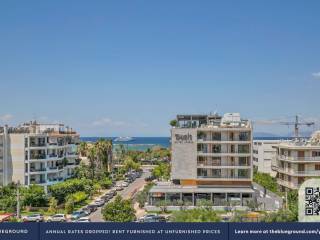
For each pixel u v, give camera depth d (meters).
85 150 159.50
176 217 52.47
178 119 109.00
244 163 101.25
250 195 98.56
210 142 101.81
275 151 119.38
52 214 87.31
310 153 98.94
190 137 102.75
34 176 107.88
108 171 150.00
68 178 122.19
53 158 112.75
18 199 83.00
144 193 99.88
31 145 107.25
